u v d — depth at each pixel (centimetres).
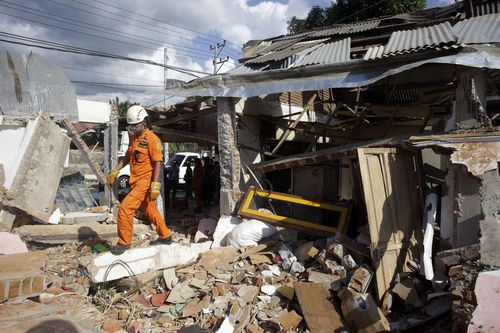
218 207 956
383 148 527
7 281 354
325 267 509
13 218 676
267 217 655
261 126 935
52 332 304
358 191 638
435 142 448
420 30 673
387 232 499
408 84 820
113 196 954
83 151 964
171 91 760
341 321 415
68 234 680
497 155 406
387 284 471
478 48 509
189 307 451
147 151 539
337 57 660
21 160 728
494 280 323
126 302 472
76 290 477
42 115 813
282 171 965
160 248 554
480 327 316
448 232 503
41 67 938
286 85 655
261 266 549
